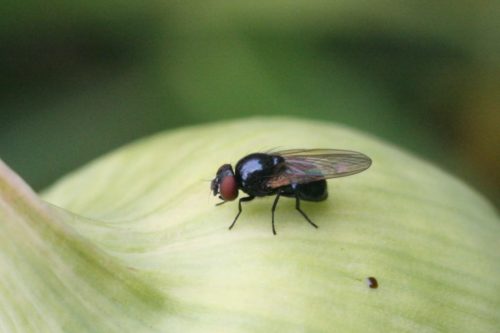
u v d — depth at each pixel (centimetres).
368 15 10
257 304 7
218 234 7
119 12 10
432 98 10
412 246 7
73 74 10
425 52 10
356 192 8
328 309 7
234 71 10
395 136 10
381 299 7
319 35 10
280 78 10
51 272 7
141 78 10
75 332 7
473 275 7
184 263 7
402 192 8
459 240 8
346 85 10
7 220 7
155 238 7
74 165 10
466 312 7
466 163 10
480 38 10
